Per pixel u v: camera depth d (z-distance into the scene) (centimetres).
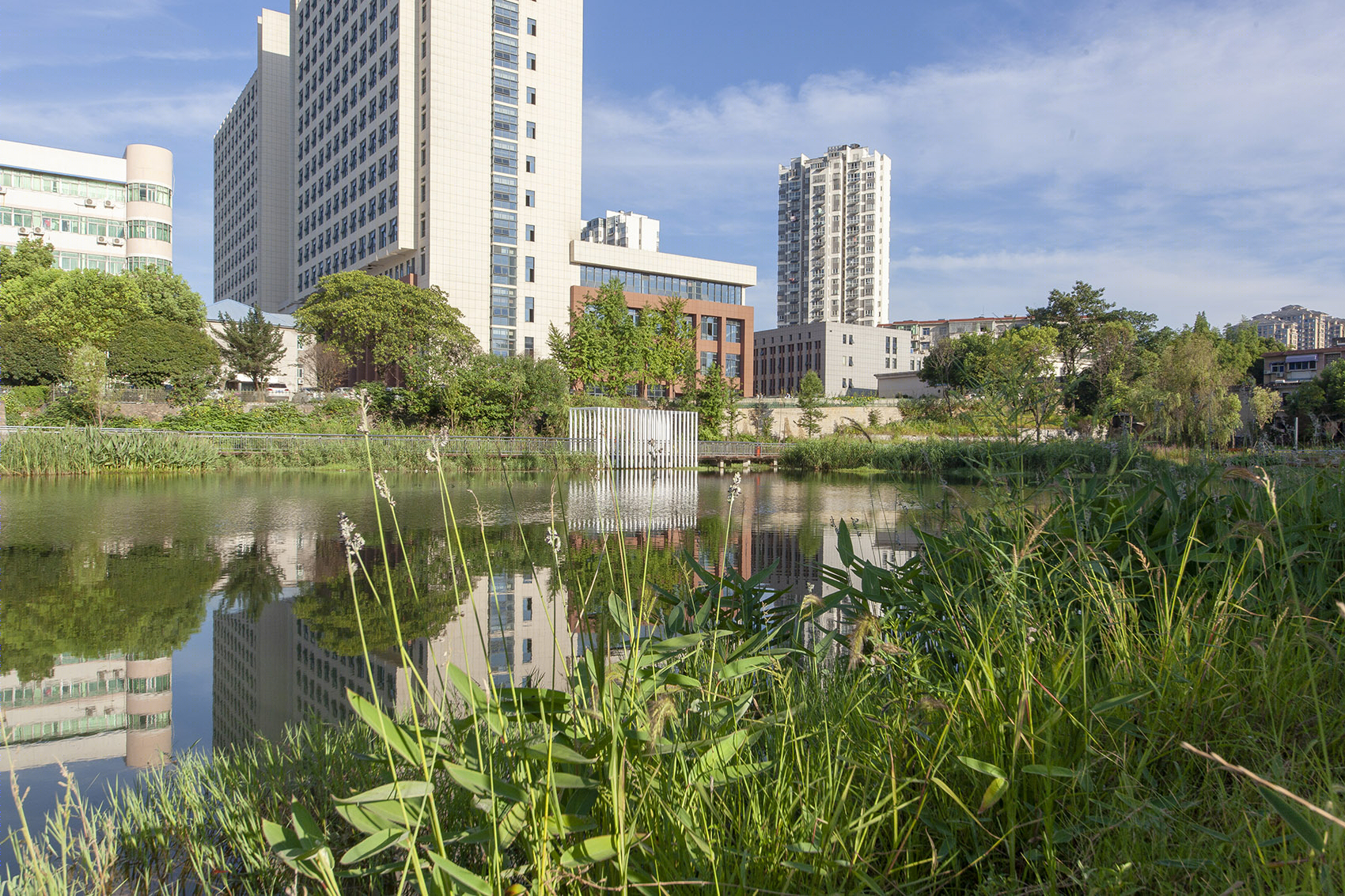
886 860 159
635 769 156
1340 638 201
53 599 602
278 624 530
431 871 143
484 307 5162
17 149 6106
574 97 5569
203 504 1300
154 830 232
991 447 310
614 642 305
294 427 2745
